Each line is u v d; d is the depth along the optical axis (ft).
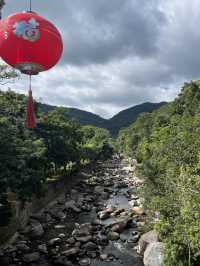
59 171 220.84
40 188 120.16
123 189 231.71
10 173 103.71
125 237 128.67
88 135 495.82
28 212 142.92
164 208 81.82
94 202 188.96
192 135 127.65
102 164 411.13
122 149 621.31
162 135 225.97
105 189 223.10
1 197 104.42
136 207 164.55
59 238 123.24
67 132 225.15
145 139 329.72
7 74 89.61
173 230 79.77
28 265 102.32
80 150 276.82
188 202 65.16
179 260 76.59
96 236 129.18
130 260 108.47
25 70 44.93
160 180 113.91
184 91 347.97
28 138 144.56
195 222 61.77
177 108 343.87
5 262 102.37
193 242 63.31
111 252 114.83
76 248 115.55
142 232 128.06
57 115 255.70
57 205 176.35
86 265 104.01
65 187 211.61
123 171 337.52
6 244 114.11
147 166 138.92
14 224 123.44
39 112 217.97
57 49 44.60
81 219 153.48
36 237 126.00
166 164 120.47
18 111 152.56
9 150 108.68
